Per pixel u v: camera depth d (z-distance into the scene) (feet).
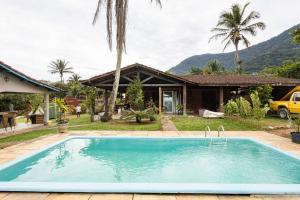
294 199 14.03
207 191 14.73
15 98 92.84
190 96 84.48
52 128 49.29
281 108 61.57
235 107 55.72
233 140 34.60
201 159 27.89
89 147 33.19
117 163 26.61
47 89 58.13
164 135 37.55
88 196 14.43
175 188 14.90
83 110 101.40
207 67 183.21
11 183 15.88
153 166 25.52
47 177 21.56
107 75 68.59
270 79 78.07
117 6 55.88
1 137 38.17
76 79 216.54
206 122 53.62
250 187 15.01
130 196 14.40
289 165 24.27
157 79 84.23
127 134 38.96
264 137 35.53
